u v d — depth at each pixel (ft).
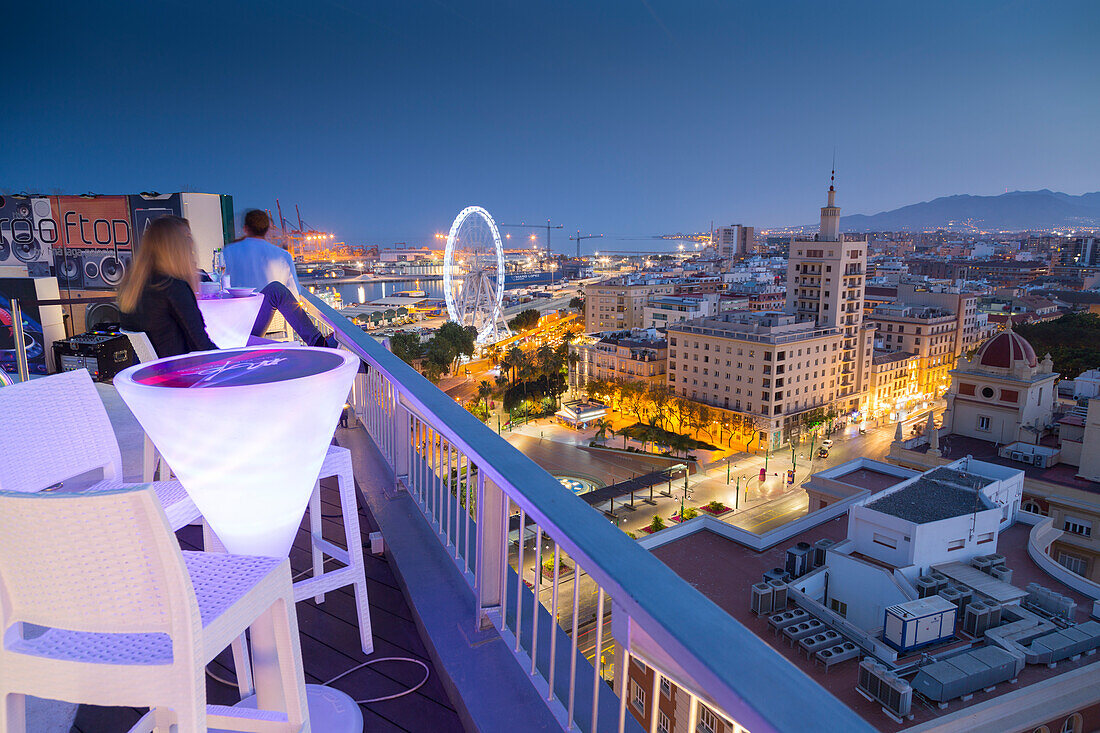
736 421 249.75
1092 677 54.70
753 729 2.87
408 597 10.27
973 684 54.08
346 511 9.11
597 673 5.15
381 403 16.12
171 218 10.26
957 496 84.02
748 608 72.28
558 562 6.74
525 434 266.98
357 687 8.59
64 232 30.09
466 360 368.68
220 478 5.84
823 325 281.54
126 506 4.16
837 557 76.07
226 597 5.11
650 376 273.75
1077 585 77.30
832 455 241.96
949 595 68.49
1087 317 317.42
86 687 4.64
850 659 60.95
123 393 5.63
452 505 11.80
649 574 4.00
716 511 188.75
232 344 15.01
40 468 7.97
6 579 4.68
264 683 6.36
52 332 28.25
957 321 328.49
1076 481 124.57
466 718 7.66
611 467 228.02
